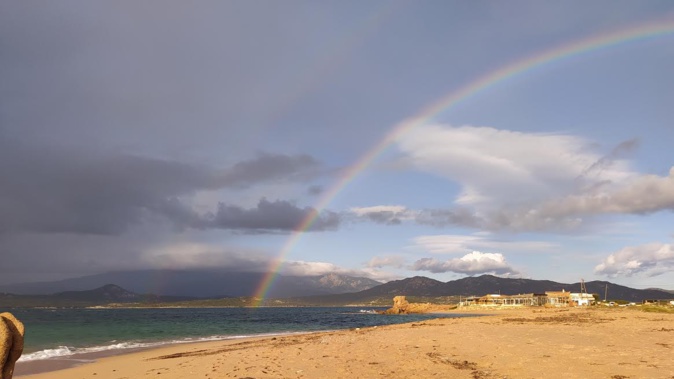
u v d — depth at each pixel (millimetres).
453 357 23359
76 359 32781
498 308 196375
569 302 181125
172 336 61031
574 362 20391
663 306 117500
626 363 19875
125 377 21625
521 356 22625
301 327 90312
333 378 18625
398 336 37062
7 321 12695
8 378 12383
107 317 164250
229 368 22266
